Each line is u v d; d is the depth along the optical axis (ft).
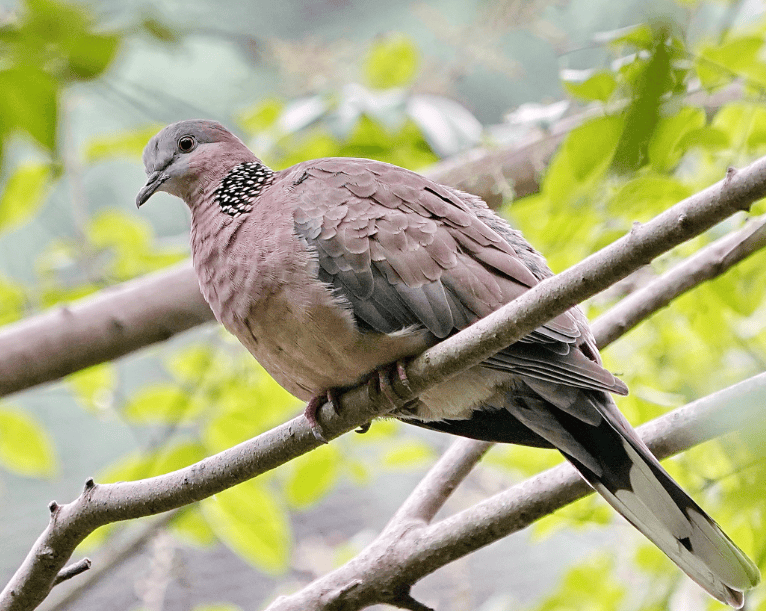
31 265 49.78
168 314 33.76
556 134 34.45
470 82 42.88
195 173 27.04
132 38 20.27
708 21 30.50
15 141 22.24
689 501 20.30
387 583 23.25
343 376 21.90
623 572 32.27
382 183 22.85
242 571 49.60
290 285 21.89
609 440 21.49
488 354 18.85
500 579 48.98
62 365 32.65
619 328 25.46
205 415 37.63
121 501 20.66
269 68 38.17
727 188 15.78
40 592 21.06
